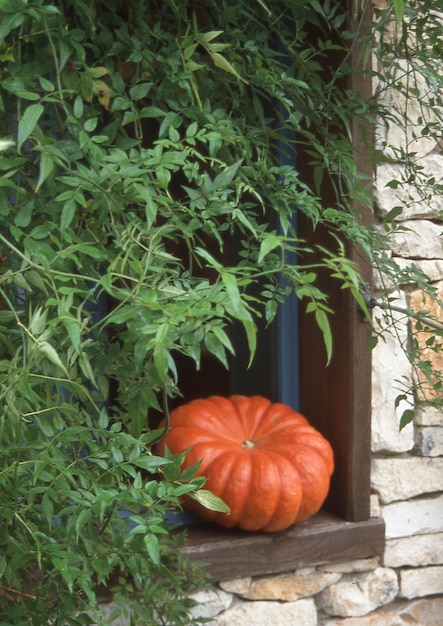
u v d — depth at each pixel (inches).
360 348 107.5
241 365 128.9
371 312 107.5
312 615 109.4
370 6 100.6
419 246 110.3
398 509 113.3
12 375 58.5
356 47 100.0
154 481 63.2
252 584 106.1
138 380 75.9
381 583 112.8
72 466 67.5
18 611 68.4
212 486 101.9
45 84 63.6
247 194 118.5
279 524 103.5
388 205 107.4
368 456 109.5
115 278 60.3
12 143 56.4
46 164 59.6
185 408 109.8
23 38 68.9
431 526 114.8
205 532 106.0
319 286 112.7
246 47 85.5
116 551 69.4
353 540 108.8
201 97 87.9
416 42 98.0
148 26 86.0
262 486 101.0
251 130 88.7
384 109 99.4
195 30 78.0
